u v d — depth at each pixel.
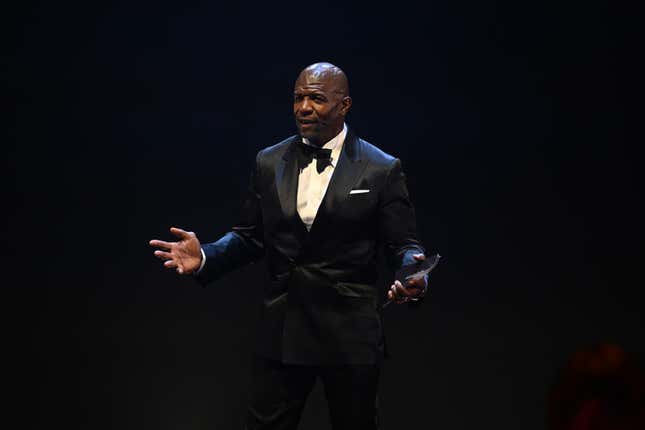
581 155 22.64
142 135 23.20
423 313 21.19
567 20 22.73
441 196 22.77
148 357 20.56
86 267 22.33
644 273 21.77
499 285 21.88
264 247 10.75
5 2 23.08
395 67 23.17
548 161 22.70
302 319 9.96
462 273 21.98
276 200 10.11
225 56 23.25
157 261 22.27
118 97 23.23
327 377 10.02
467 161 22.92
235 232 10.70
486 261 22.14
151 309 21.62
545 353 20.45
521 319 21.28
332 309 9.93
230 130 23.16
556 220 22.33
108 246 22.53
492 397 19.39
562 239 22.19
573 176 22.56
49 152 23.06
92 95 23.25
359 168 10.07
